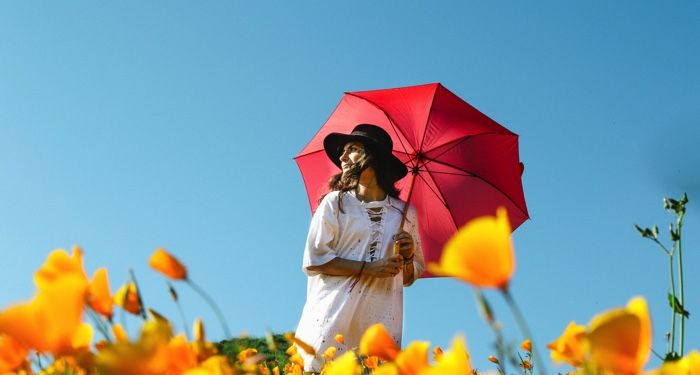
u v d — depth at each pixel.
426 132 5.16
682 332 2.22
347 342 3.88
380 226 4.10
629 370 0.77
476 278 0.80
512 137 5.28
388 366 1.13
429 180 5.26
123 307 1.35
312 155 5.67
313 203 5.62
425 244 5.30
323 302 3.96
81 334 1.07
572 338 1.19
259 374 1.31
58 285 1.01
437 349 1.98
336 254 4.04
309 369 3.76
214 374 1.08
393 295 4.01
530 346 2.02
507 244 0.79
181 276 1.41
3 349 1.21
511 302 0.80
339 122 5.56
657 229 2.31
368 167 4.18
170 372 1.07
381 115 5.33
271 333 1.59
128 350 0.89
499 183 5.25
